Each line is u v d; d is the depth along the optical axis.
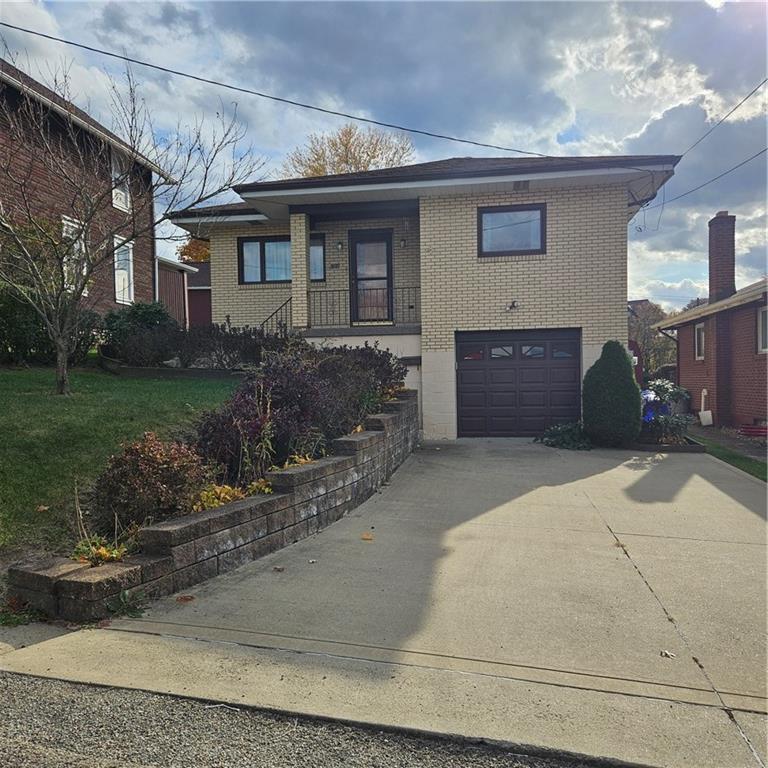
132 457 4.41
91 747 2.37
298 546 4.98
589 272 10.99
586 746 2.35
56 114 10.36
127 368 11.15
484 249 11.42
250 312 14.23
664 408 11.15
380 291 12.99
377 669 2.94
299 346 8.94
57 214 9.55
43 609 3.51
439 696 2.70
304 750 2.36
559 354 11.30
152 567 3.77
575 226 11.02
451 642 3.23
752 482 7.45
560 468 8.36
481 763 2.29
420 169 11.95
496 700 2.67
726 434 14.05
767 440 12.28
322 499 5.52
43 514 4.58
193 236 12.48
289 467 5.44
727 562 4.55
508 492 6.92
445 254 11.43
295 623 3.47
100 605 3.47
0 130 9.87
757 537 5.19
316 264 13.23
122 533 4.21
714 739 2.40
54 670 2.92
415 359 11.58
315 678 2.85
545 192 11.12
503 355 11.45
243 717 2.56
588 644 3.21
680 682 2.83
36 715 2.57
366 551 4.84
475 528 5.49
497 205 11.26
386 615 3.59
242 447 5.39
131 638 3.26
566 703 2.65
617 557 4.66
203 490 4.71
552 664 3.00
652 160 10.25
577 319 11.04
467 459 9.12
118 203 12.86
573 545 4.98
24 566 3.69
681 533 5.32
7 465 5.02
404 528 5.52
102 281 13.38
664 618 3.54
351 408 7.61
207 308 27.91
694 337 18.28
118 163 9.97
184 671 2.92
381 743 2.40
